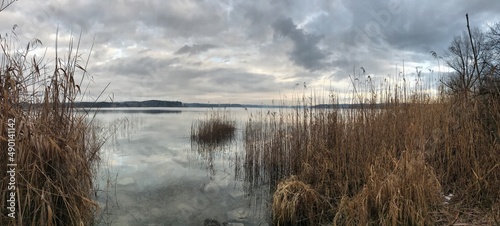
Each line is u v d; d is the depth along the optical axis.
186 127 21.70
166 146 12.66
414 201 3.64
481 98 4.93
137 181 7.01
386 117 5.75
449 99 5.67
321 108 6.77
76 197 3.68
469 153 4.59
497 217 3.40
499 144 4.25
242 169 8.41
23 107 3.47
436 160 4.97
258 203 5.70
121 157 10.00
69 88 3.83
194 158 10.02
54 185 3.37
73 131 3.85
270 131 8.44
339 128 5.97
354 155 5.22
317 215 4.54
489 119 4.66
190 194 6.18
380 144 5.11
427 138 5.12
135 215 5.00
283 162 6.97
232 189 6.57
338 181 5.05
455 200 4.05
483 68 5.16
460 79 5.66
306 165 5.73
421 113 5.33
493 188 3.89
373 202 3.88
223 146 12.86
